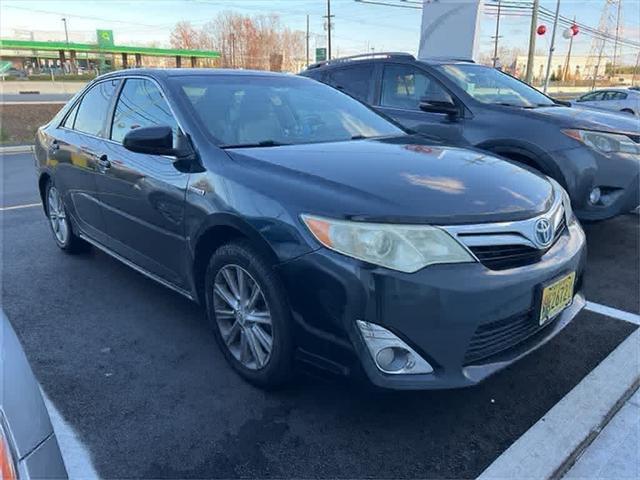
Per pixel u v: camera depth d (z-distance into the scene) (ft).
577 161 13.38
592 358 9.36
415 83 17.22
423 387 6.68
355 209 6.84
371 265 6.59
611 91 62.90
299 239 7.04
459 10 46.11
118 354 9.57
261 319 7.93
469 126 15.23
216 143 9.04
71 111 13.74
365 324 6.63
